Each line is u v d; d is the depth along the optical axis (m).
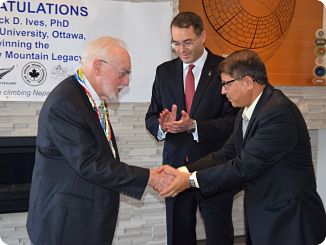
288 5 3.37
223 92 1.88
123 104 3.07
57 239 1.65
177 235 2.43
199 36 2.34
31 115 2.93
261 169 1.79
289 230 1.77
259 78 1.81
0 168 2.91
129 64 1.76
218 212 2.39
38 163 1.74
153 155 3.18
